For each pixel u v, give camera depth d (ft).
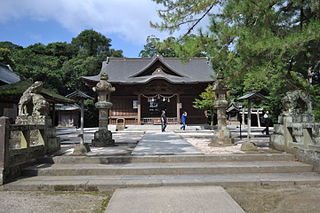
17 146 22.48
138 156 20.24
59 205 12.49
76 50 141.69
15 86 43.04
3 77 58.54
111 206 11.81
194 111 86.58
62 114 111.55
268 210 11.65
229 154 20.72
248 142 24.21
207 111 88.53
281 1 20.29
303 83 24.58
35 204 12.59
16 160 16.99
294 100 23.06
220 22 21.24
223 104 29.12
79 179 16.20
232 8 20.06
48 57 119.14
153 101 97.60
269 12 19.31
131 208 11.55
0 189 14.90
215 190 14.20
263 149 24.73
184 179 15.99
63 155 21.36
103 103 29.99
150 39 23.86
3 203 12.68
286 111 23.41
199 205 11.89
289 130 22.16
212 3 21.39
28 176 17.16
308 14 23.26
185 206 11.76
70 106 110.32
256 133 55.42
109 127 80.02
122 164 19.16
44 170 17.40
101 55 134.62
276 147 24.09
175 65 100.63
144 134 51.80
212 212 11.06
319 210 11.48
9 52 95.14
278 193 13.99
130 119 86.74
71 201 13.12
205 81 80.38
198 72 96.22
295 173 17.52
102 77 31.86
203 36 21.77
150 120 85.81
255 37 19.21
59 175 17.39
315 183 15.57
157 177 16.65
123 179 16.14
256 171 17.85
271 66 24.82
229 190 14.69
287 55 23.65
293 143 21.17
